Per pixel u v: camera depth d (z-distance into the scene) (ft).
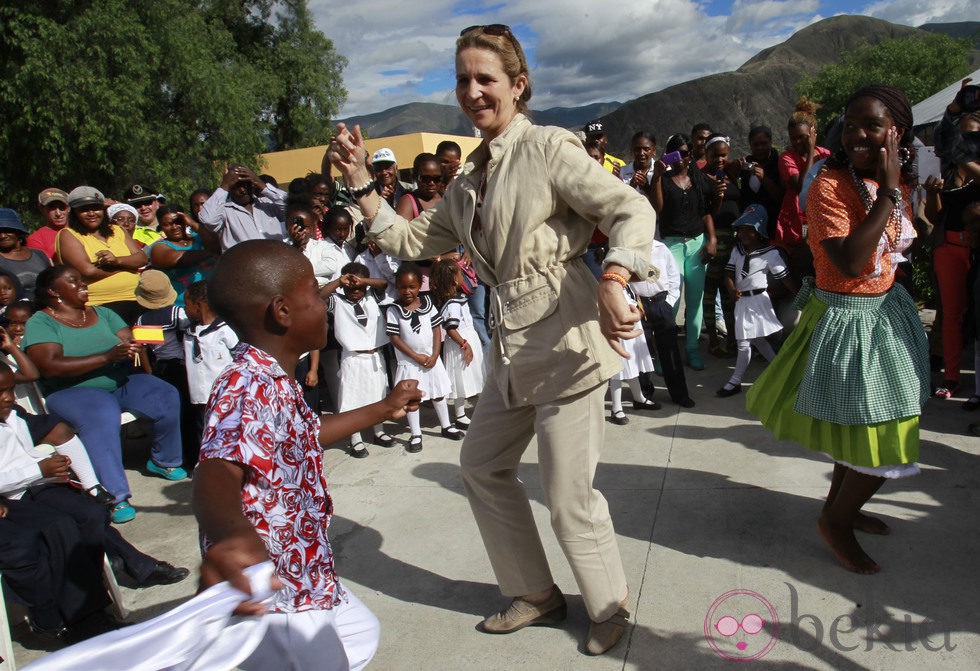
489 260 8.07
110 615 10.06
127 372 15.11
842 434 9.27
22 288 15.55
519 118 7.97
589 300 7.79
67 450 11.96
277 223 17.56
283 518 5.36
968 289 15.62
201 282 14.61
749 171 20.11
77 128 47.24
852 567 9.68
